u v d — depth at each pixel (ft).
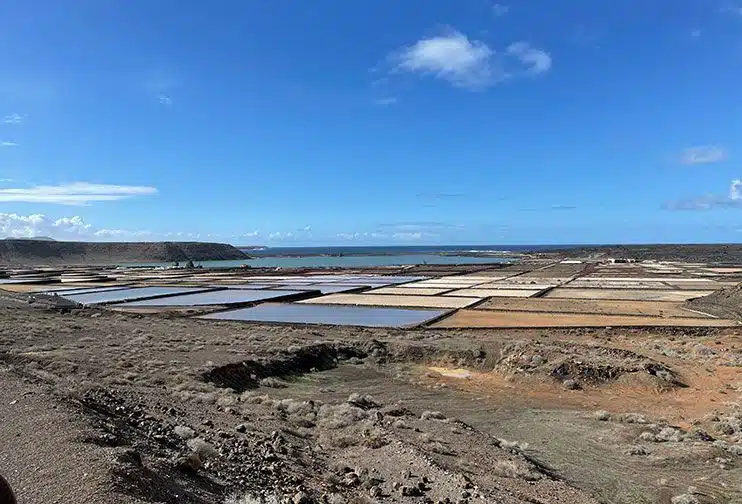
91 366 75.97
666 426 69.21
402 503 37.78
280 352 103.76
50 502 24.49
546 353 100.78
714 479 52.26
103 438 34.60
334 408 67.92
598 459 57.93
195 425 48.11
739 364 100.94
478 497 39.22
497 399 84.12
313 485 38.99
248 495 32.55
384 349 114.52
